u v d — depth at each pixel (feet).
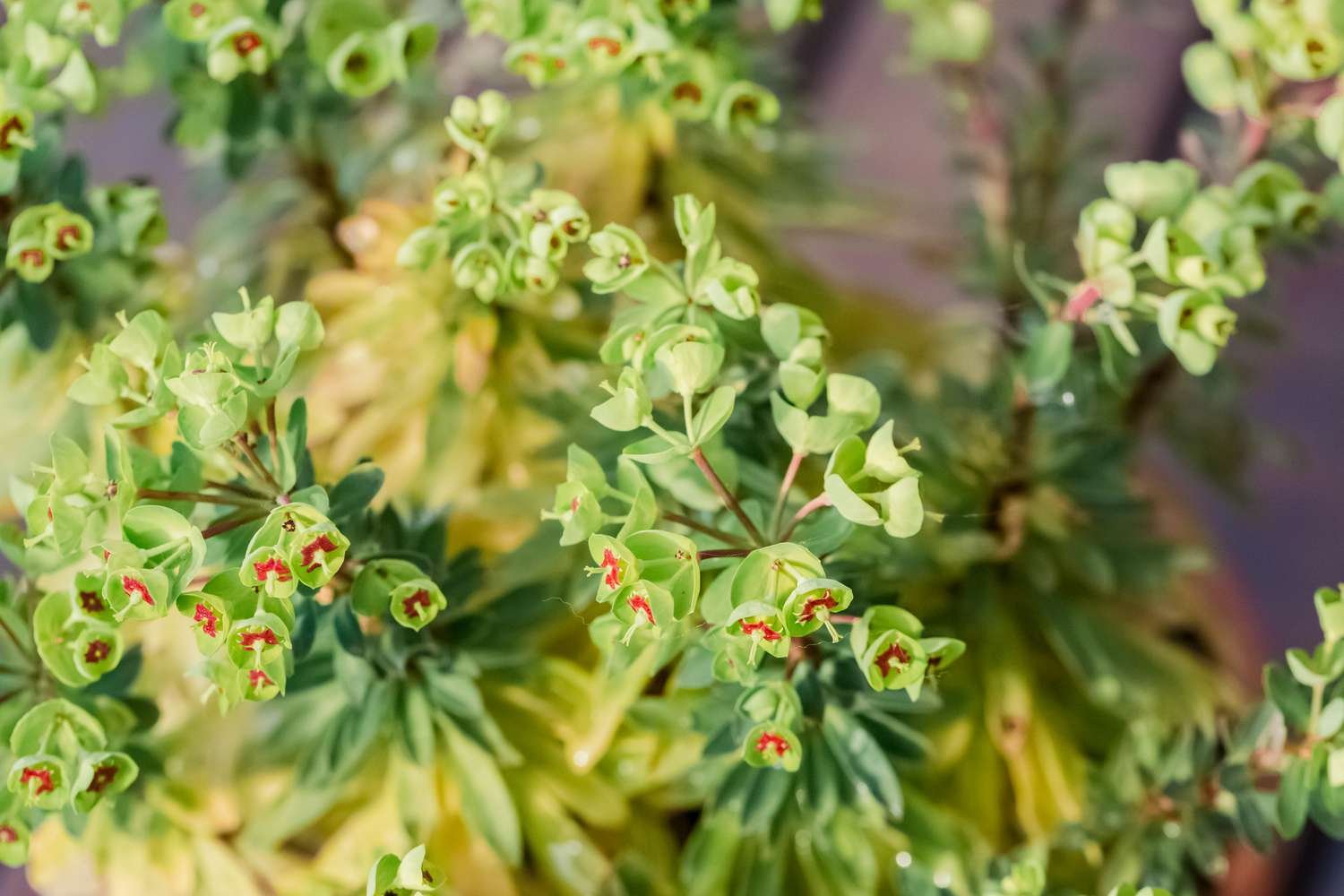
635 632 2.72
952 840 2.93
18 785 2.64
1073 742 3.04
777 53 3.40
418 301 3.11
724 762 2.87
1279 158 2.93
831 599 2.57
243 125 3.00
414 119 3.27
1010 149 3.26
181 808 2.94
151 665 2.99
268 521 2.57
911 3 2.97
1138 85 4.72
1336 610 2.69
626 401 2.61
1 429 2.99
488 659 2.88
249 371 2.63
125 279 2.93
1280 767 2.80
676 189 3.27
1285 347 3.18
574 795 2.95
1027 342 2.91
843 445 2.61
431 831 2.93
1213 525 4.35
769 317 2.67
